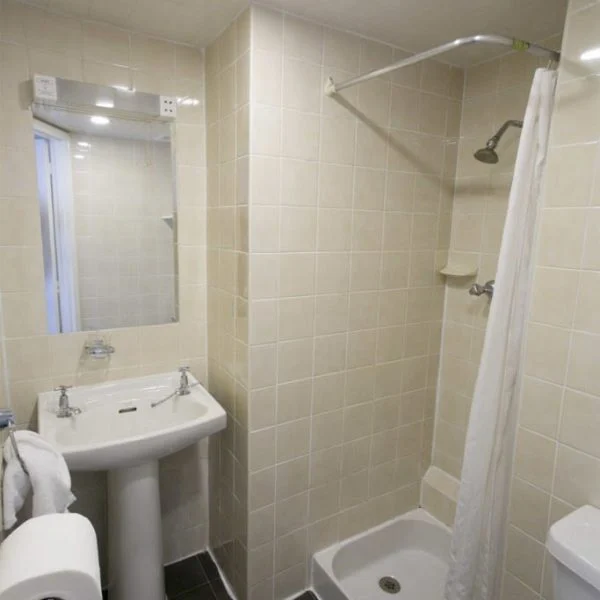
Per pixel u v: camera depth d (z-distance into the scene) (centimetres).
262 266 145
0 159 138
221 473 179
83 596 64
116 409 157
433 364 201
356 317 171
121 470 144
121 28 150
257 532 161
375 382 182
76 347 159
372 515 194
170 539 190
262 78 135
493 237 177
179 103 164
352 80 138
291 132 143
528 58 160
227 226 157
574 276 108
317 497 175
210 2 132
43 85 137
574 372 110
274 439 159
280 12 136
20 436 104
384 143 166
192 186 172
